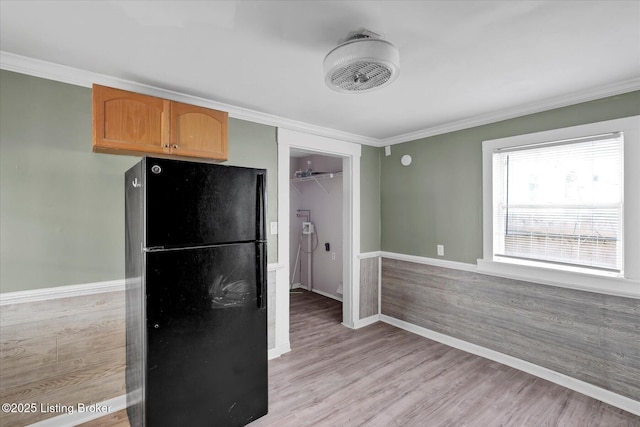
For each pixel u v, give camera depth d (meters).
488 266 2.79
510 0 1.26
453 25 1.44
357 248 3.61
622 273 2.11
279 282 2.91
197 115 2.15
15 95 1.78
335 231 4.79
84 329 1.97
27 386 1.80
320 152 3.37
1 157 1.75
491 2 1.27
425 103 2.49
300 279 5.49
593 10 1.32
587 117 2.25
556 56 1.74
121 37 1.54
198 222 1.63
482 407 2.09
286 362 2.73
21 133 1.80
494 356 2.77
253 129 2.77
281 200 2.94
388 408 2.08
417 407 2.09
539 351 2.49
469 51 1.68
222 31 1.49
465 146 3.00
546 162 2.49
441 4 1.29
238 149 2.68
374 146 3.82
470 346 2.94
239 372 1.79
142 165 1.51
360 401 2.16
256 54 1.72
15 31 1.48
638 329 2.03
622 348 2.09
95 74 1.95
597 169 2.22
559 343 2.38
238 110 2.62
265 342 1.90
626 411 2.05
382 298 3.82
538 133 2.49
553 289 2.41
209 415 1.68
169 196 1.54
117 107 1.86
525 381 2.42
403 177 3.58
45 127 1.87
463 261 3.01
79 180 1.97
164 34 1.52
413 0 1.26
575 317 2.30
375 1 1.27
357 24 1.44
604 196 2.19
